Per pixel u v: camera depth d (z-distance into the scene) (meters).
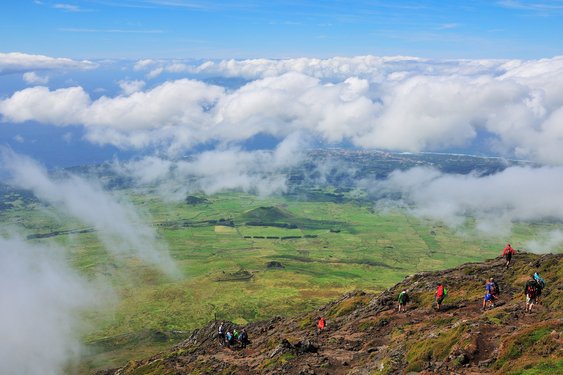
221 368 70.88
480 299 65.88
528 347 38.12
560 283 58.41
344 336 68.81
